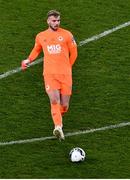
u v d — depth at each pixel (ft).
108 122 117.50
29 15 143.13
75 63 130.62
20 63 130.62
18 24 140.67
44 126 116.57
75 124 117.19
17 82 126.21
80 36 137.80
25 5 146.10
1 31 138.51
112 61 131.23
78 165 107.65
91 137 114.01
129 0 147.84
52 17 110.42
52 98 109.81
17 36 137.39
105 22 141.59
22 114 118.93
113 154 110.01
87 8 145.38
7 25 140.26
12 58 131.85
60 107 112.16
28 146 111.86
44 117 118.52
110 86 125.49
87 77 127.54
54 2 147.02
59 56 110.93
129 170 106.63
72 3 146.82
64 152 110.63
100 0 147.64
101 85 125.70
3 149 110.93
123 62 130.93
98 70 129.18
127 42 135.95
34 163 107.86
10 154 109.81
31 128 116.06
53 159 108.99
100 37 137.28
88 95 123.44
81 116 118.93
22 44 135.33
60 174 105.50
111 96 123.13
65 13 144.05
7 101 121.60
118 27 139.95
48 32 111.86
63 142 112.88
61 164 107.86
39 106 120.88
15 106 120.57
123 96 123.13
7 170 106.22
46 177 104.78
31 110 119.85
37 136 114.32
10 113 118.93
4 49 133.80
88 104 121.49
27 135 114.42
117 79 127.03
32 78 127.34
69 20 142.10
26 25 140.46
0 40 136.15
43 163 107.96
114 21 141.79
